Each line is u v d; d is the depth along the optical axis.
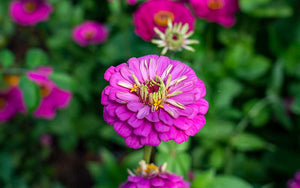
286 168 0.71
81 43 0.80
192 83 0.42
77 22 0.83
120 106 0.41
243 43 0.77
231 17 0.71
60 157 0.84
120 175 0.64
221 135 0.68
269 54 0.80
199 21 0.72
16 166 0.78
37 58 0.63
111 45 0.80
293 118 0.74
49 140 0.82
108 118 0.41
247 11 0.74
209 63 0.73
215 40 0.80
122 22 0.75
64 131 0.79
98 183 0.65
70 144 0.79
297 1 0.76
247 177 0.70
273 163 0.72
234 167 0.71
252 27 0.79
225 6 0.71
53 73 0.61
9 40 0.91
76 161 0.83
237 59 0.74
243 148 0.69
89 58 0.81
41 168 0.80
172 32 0.56
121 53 0.79
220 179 0.56
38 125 0.79
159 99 0.41
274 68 0.74
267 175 0.71
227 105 0.71
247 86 0.76
